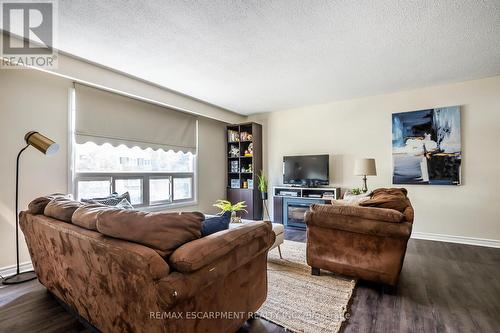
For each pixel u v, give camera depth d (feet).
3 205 8.11
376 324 5.57
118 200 9.25
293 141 16.58
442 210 12.25
